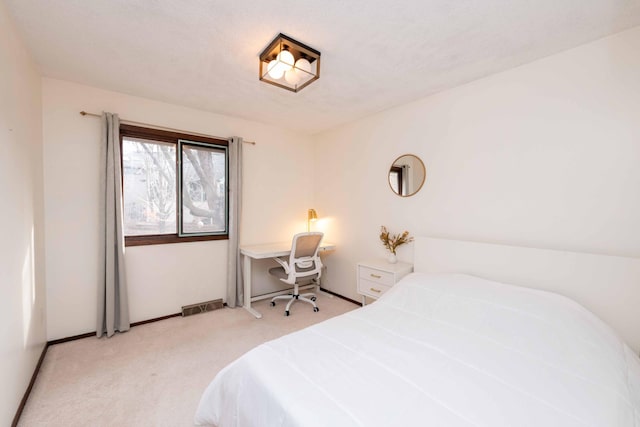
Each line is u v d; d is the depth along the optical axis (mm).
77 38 1760
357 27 1634
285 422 938
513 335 1430
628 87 1666
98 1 1434
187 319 2898
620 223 1700
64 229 2365
